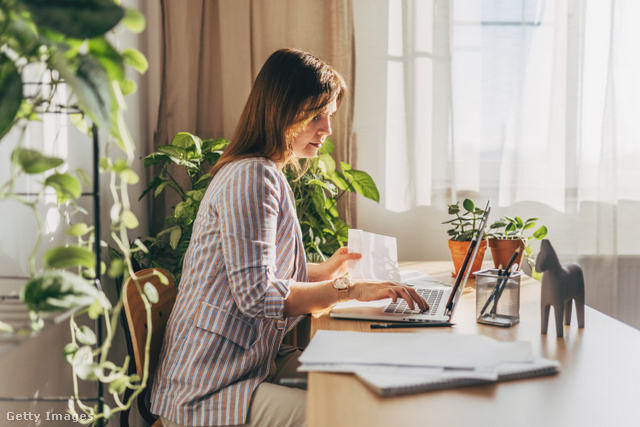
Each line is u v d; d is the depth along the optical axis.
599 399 0.85
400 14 2.44
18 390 1.21
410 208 2.53
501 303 1.27
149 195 2.32
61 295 0.74
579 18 2.41
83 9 0.63
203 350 1.23
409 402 0.84
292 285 1.26
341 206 2.40
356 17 2.45
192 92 2.34
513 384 0.91
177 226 1.96
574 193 2.47
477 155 2.48
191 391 1.21
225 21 2.31
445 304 1.41
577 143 2.45
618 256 2.59
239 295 1.21
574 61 2.42
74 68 0.68
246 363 1.25
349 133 2.41
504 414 0.80
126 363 0.93
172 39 2.29
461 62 2.46
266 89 1.35
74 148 1.52
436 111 2.45
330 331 1.13
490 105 2.47
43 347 1.33
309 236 2.13
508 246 1.63
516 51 2.45
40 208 1.31
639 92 2.50
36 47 0.68
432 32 2.44
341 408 0.82
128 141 0.79
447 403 0.84
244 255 1.21
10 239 1.16
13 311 1.07
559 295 1.16
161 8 2.31
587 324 1.26
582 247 2.55
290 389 1.20
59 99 1.39
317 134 1.45
